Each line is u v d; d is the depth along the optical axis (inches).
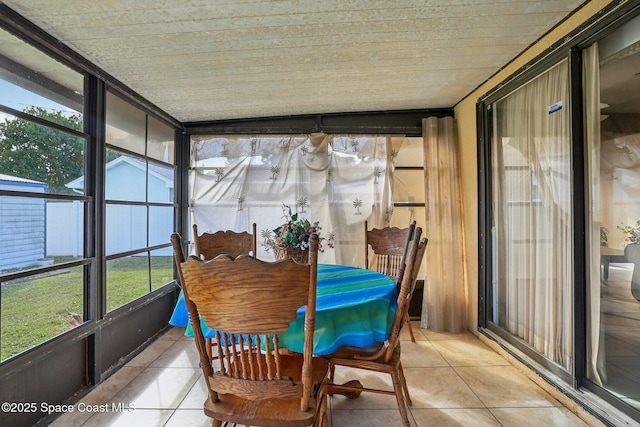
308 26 69.5
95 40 72.1
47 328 68.2
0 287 58.6
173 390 78.3
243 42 75.3
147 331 108.1
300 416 45.3
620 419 59.4
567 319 72.3
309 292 41.1
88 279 80.5
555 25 71.8
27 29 64.1
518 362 87.3
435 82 102.2
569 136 70.0
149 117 112.4
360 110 127.1
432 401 73.1
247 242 102.4
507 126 95.3
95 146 83.2
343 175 128.2
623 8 57.4
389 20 68.3
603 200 64.1
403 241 108.3
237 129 130.4
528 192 85.6
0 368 57.2
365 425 65.1
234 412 46.4
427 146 122.6
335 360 61.5
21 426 62.6
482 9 65.3
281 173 129.3
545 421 66.1
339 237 127.0
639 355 58.1
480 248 107.5
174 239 43.6
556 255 75.4
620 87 60.4
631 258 59.1
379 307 56.9
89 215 81.3
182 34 71.0
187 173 132.1
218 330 43.8
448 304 116.5
